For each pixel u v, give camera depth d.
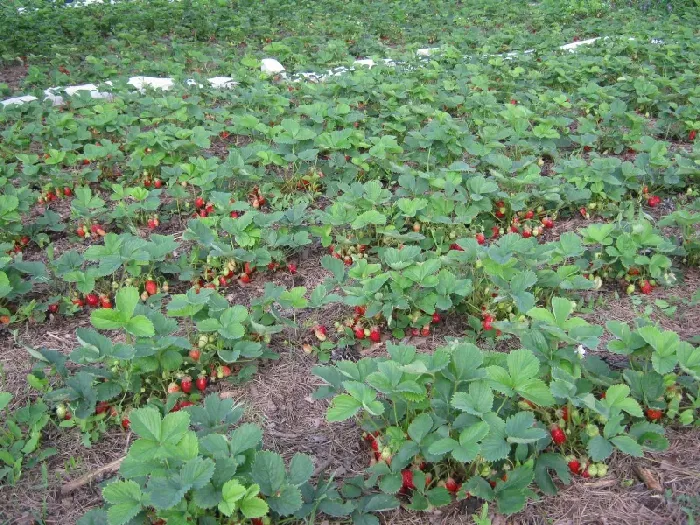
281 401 1.50
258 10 5.11
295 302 1.60
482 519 1.15
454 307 1.74
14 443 1.34
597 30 4.82
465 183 2.29
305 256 2.03
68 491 1.28
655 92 3.03
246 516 1.05
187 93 3.15
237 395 1.51
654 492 1.23
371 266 1.68
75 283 1.88
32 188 2.43
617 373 1.41
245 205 2.01
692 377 1.37
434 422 1.23
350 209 1.94
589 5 5.57
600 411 1.17
